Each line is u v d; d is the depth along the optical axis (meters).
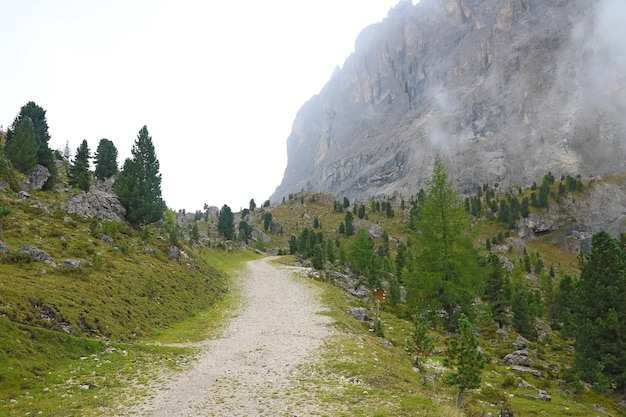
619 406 30.64
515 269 109.12
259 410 16.09
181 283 47.91
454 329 40.47
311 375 21.81
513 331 57.62
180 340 30.52
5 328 20.89
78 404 16.31
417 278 40.38
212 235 160.75
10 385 17.39
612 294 34.22
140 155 79.88
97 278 35.03
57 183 81.94
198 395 18.12
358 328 38.75
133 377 20.53
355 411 15.81
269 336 32.44
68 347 22.70
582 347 35.41
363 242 93.00
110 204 66.81
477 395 24.72
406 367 26.94
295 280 72.06
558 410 24.27
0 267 29.69
